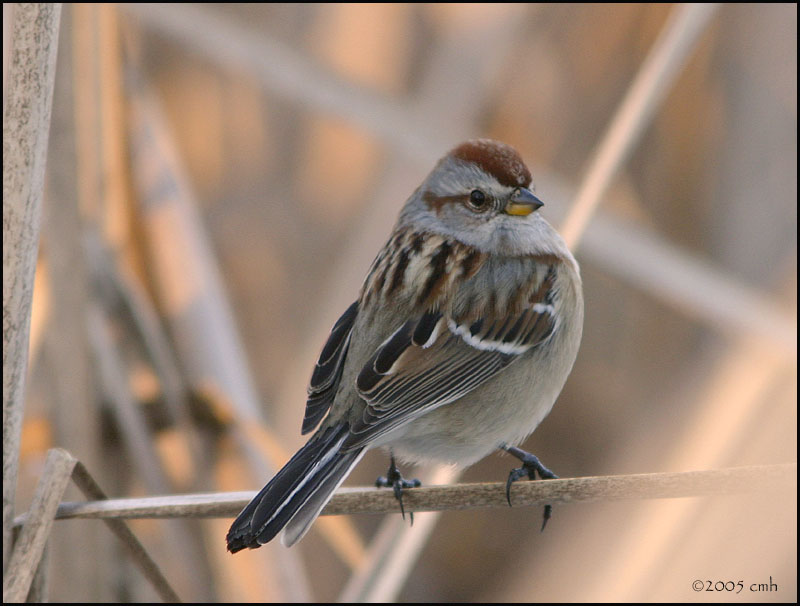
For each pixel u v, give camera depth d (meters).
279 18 13.20
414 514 8.21
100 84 9.77
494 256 8.40
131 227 10.23
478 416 7.98
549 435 12.19
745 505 8.95
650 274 9.84
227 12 13.11
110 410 9.11
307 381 11.46
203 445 9.34
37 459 8.71
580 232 8.80
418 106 12.13
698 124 12.59
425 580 11.71
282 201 13.44
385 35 13.21
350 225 13.16
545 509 7.70
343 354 7.91
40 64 6.43
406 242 8.55
